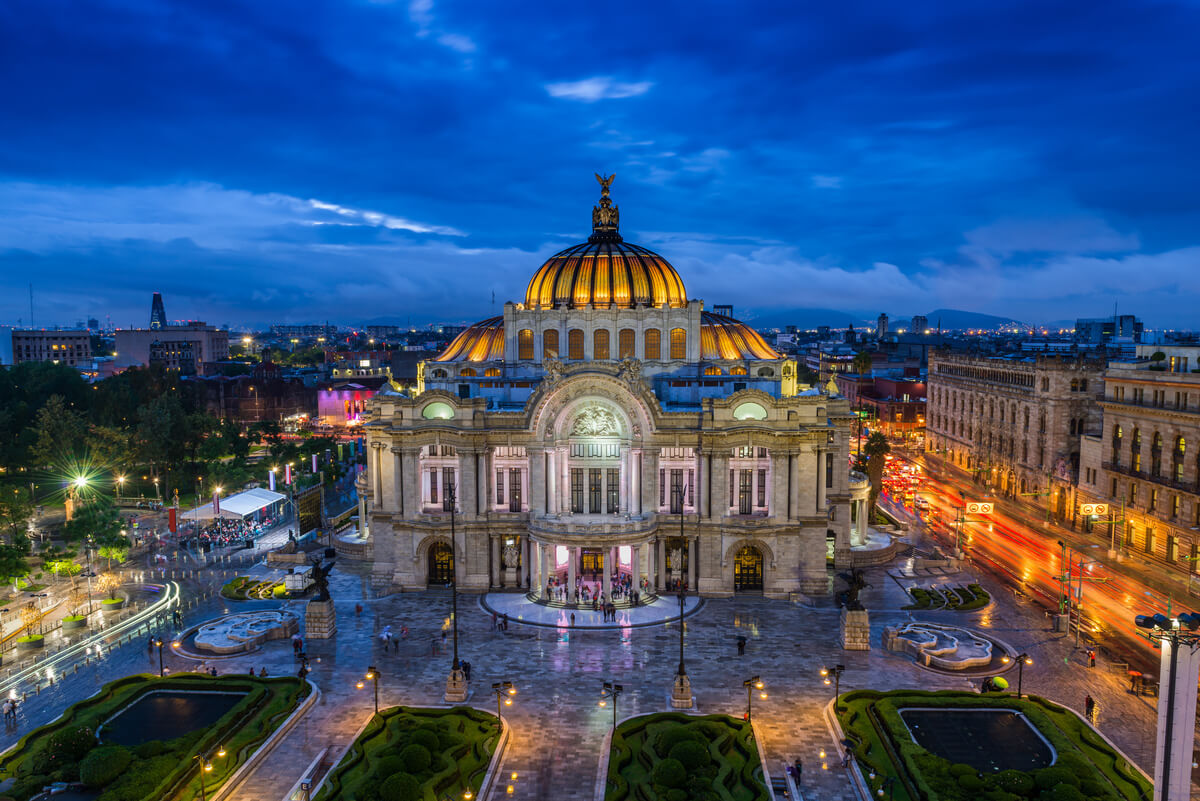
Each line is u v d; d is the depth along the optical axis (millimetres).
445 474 97188
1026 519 134375
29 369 191125
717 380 106312
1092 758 56062
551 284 112438
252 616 86250
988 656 74188
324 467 163000
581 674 72438
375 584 98625
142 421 157500
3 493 104688
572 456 94250
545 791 53750
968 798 50719
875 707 63469
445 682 70750
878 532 120000
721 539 93125
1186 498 102688
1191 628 40719
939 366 196875
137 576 103688
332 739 60875
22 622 85750
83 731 56750
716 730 60125
